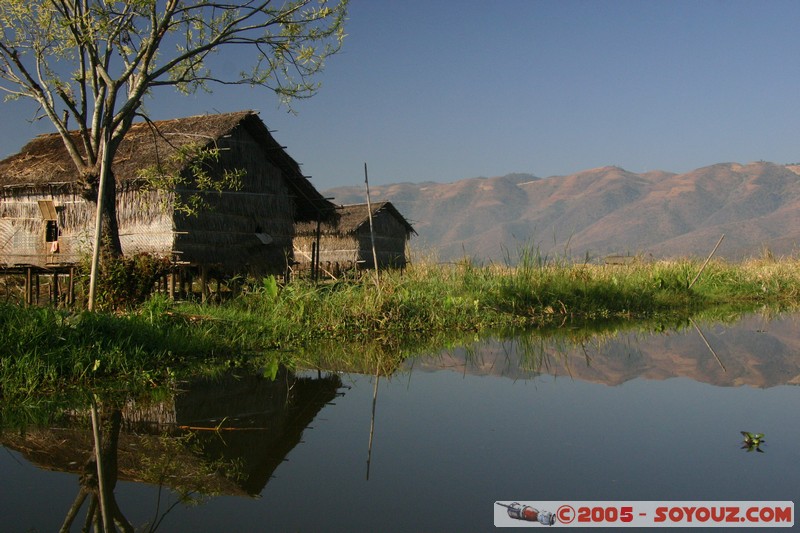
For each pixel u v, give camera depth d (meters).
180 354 9.62
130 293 12.73
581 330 13.82
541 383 8.46
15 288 17.39
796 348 11.52
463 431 6.18
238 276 15.34
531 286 16.67
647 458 5.38
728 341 12.39
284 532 3.96
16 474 5.00
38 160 19.56
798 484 4.80
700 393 7.90
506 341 12.14
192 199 15.81
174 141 17.78
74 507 4.36
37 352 8.07
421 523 4.10
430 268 19.03
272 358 10.04
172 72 13.85
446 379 8.70
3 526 4.04
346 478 4.91
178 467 5.17
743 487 4.74
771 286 22.56
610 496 4.57
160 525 4.06
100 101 12.89
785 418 6.70
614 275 19.38
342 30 13.32
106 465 5.22
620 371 9.31
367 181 13.34
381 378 8.73
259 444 5.78
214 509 4.33
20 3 11.80
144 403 7.20
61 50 12.61
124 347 8.91
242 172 16.02
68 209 18.12
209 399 7.43
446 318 13.73
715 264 24.47
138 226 16.98
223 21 13.05
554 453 5.50
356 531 3.97
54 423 6.41
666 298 19.11
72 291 13.60
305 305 12.70
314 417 6.70
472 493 4.61
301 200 22.00
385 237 30.58
